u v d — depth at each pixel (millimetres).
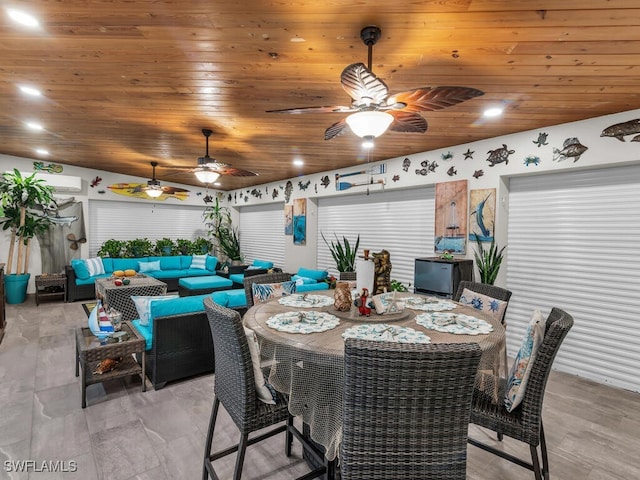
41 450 2086
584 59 2127
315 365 1611
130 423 2398
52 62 2586
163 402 2695
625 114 2869
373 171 5121
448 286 3633
